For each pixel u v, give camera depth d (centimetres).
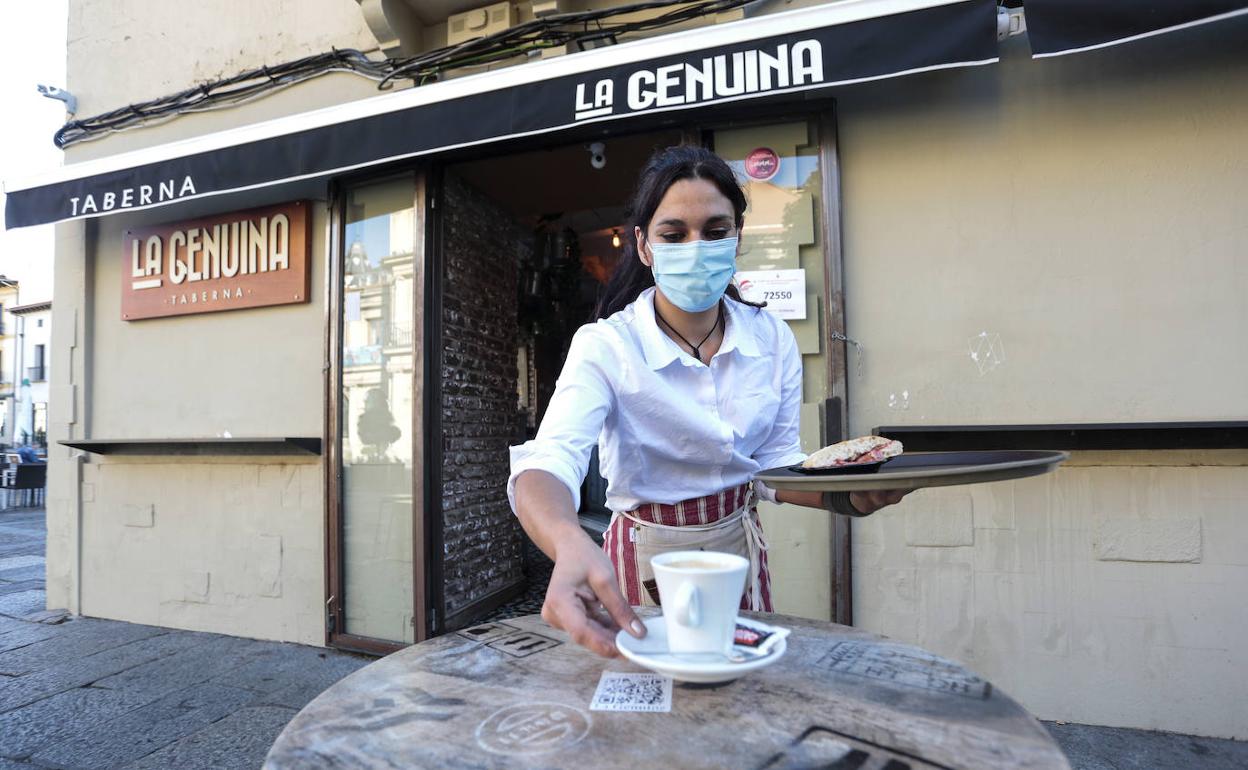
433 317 342
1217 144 239
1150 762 218
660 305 135
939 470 89
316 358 360
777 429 143
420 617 324
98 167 352
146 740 251
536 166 391
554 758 67
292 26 367
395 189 351
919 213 266
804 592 272
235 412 376
